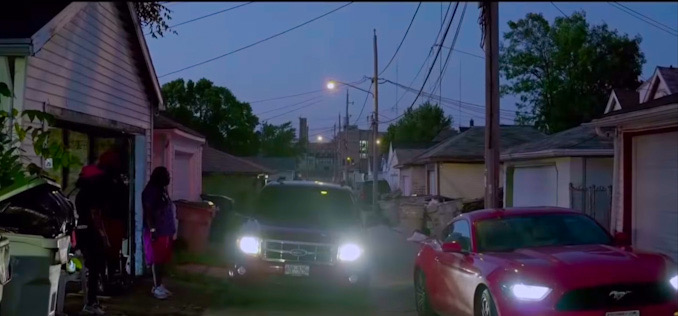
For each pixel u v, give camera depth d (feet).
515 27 136.46
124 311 31.14
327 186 40.14
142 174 42.78
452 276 27.61
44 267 23.02
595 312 21.71
